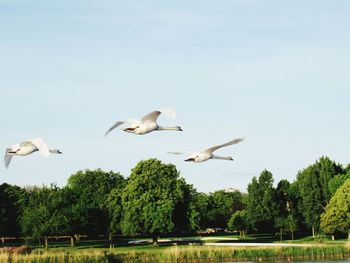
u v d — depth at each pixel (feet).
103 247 347.15
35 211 337.31
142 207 349.41
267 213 425.28
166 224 342.64
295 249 255.70
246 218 456.45
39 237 334.65
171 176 362.53
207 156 76.48
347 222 339.16
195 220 361.30
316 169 399.24
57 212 343.05
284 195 433.48
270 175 435.53
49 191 350.64
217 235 507.71
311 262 234.79
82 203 367.86
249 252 248.32
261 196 433.48
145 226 345.51
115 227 368.89
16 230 408.26
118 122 70.79
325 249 256.93
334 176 388.57
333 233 360.69
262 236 447.83
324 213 367.66
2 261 209.15
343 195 344.28
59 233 346.13
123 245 368.48
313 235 390.83
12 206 410.72
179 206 361.51
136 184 355.36
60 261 215.92
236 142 72.08
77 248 337.72
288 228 406.41
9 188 424.46
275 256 250.37
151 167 360.48
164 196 350.43
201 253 243.81
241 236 459.32
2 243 398.21
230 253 246.27
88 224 366.84
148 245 355.56
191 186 374.02
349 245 263.70
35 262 212.23
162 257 240.32
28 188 451.12
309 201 389.80
